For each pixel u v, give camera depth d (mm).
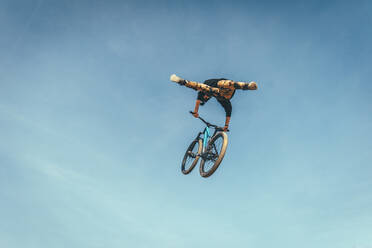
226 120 8039
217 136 8008
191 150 9133
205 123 8164
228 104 7879
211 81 7742
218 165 7605
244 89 7508
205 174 7988
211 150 8047
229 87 7453
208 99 7895
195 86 7430
